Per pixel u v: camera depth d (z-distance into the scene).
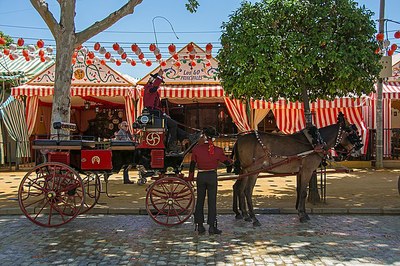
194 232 8.41
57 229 8.68
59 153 9.20
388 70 13.38
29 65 21.61
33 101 19.69
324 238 7.84
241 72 10.60
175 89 18.14
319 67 10.30
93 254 6.93
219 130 20.62
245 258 6.66
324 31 10.02
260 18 10.33
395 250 7.02
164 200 10.40
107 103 23.11
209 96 18.09
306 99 11.23
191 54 16.56
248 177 9.30
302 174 9.40
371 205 10.65
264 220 9.50
